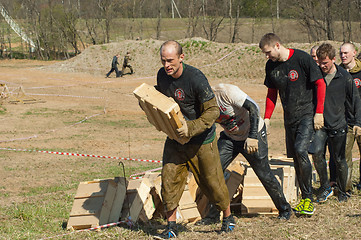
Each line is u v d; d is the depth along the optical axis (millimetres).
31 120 21547
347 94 7547
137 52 41625
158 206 7082
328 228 6082
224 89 6039
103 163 13633
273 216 6922
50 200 9000
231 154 6590
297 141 6680
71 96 29016
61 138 17859
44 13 65875
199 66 37344
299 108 6758
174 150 5707
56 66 42438
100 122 21484
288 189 7586
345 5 51531
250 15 72688
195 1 62375
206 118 5324
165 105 4996
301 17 53781
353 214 6793
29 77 37906
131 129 19922
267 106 7062
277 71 6711
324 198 7691
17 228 6938
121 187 6773
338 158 7645
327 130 7594
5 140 17281
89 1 66500
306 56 6523
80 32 76250
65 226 6953
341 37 58844
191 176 7328
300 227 6172
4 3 77625
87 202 6734
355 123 7438
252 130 5961
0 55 64500
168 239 5742
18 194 9867
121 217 6730
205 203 7234
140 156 14914
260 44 6621
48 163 13578
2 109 23797
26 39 74438
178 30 78562
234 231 6078
